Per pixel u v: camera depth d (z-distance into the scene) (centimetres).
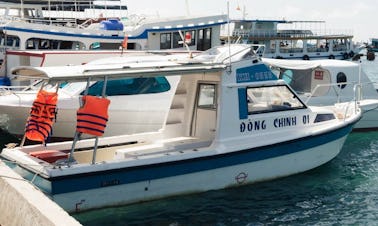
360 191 1180
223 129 1084
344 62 1900
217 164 1069
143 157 990
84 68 938
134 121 1455
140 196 998
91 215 954
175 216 1012
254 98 1135
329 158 1286
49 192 902
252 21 5091
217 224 989
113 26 2306
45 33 2209
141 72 968
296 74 1898
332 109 1420
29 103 1361
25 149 1027
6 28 2155
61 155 1004
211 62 1083
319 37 5291
